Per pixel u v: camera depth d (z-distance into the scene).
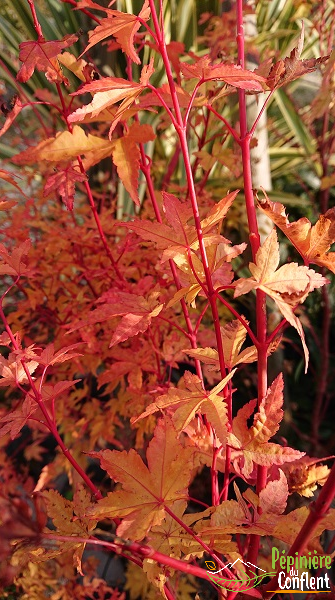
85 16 0.79
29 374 0.29
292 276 0.23
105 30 0.25
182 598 0.58
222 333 0.30
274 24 1.14
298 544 0.22
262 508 0.25
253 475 0.32
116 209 0.82
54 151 0.33
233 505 0.25
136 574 0.70
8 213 0.68
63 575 0.70
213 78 0.26
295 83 1.04
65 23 1.15
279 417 0.25
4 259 0.32
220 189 0.89
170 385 0.47
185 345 0.46
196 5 1.04
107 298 0.39
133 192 0.32
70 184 0.35
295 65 0.27
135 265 0.62
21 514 0.19
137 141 0.33
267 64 0.32
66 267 0.67
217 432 0.25
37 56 0.31
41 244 0.65
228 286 0.25
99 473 0.88
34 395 0.30
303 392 1.16
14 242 0.67
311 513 0.21
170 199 0.26
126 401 0.59
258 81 0.28
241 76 0.25
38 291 0.67
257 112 0.69
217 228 0.29
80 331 0.56
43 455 1.01
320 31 0.78
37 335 0.76
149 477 0.26
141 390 0.49
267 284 0.23
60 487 0.93
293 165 1.21
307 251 0.25
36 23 0.31
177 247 0.27
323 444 1.02
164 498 0.26
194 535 0.26
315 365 1.17
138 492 0.26
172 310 0.60
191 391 0.26
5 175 0.33
